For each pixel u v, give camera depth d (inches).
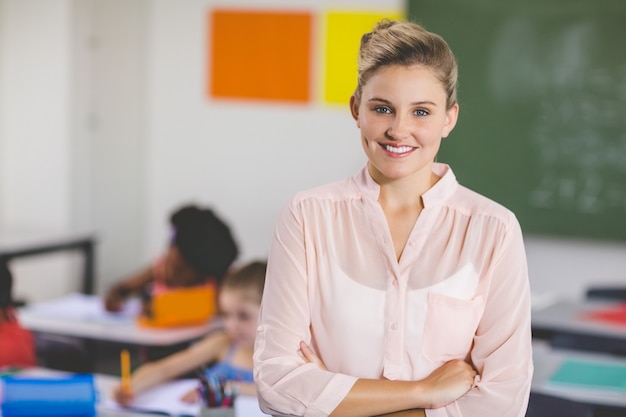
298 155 206.5
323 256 56.8
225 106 210.8
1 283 107.5
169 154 216.5
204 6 210.2
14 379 77.9
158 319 127.5
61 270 216.4
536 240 191.9
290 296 56.9
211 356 111.1
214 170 213.2
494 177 190.9
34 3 212.4
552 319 133.0
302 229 57.2
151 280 141.8
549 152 187.2
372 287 55.6
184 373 108.0
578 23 183.0
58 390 77.1
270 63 206.5
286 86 205.9
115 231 227.1
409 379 55.3
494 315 56.1
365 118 54.3
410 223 56.4
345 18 199.8
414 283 55.4
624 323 131.0
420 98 53.0
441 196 56.2
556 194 187.8
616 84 181.8
